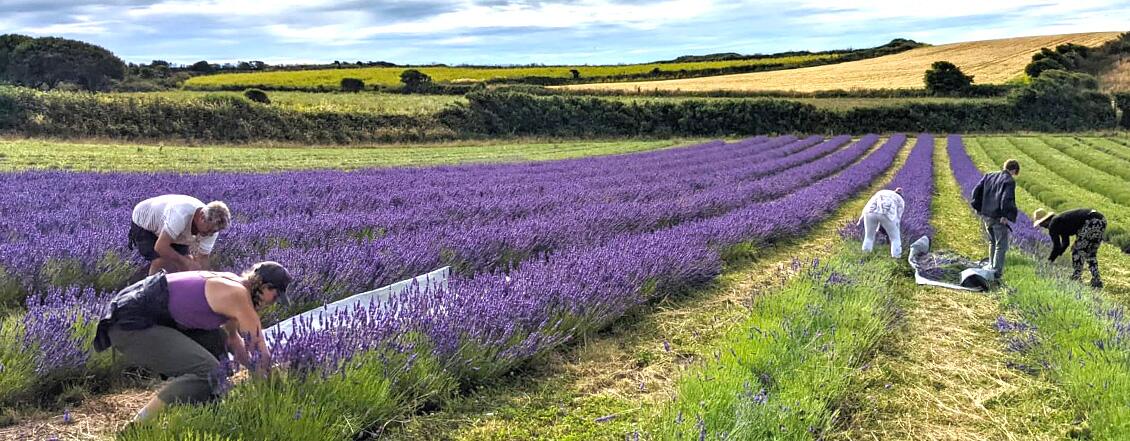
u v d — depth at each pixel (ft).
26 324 13.08
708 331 18.38
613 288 18.62
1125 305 23.56
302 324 13.00
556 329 16.47
